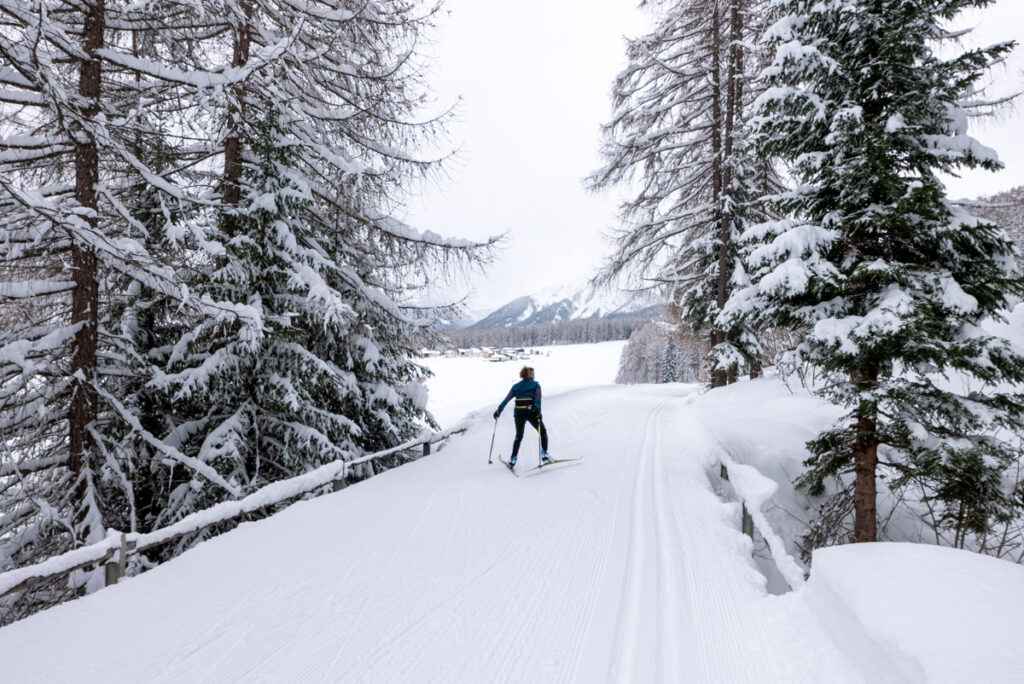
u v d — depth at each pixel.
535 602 3.53
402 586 3.79
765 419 9.82
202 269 7.74
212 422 8.32
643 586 3.75
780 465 8.05
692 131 16.09
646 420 12.09
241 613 3.40
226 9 6.93
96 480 6.86
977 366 4.38
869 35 5.33
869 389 4.77
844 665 2.56
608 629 3.18
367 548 4.54
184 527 4.50
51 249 6.37
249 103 8.16
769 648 2.92
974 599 2.30
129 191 8.31
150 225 8.44
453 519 5.30
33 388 6.42
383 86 8.92
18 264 6.35
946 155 5.06
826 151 5.78
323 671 2.76
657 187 17.48
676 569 4.04
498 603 3.52
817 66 5.45
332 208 9.70
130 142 7.75
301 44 8.48
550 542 4.64
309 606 3.49
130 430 7.84
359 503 5.91
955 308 4.44
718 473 7.55
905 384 4.82
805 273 4.93
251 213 7.79
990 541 6.19
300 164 9.26
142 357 7.55
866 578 2.79
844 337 4.65
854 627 2.63
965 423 4.79
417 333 10.28
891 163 5.32
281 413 8.52
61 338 6.31
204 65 8.54
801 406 10.08
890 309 4.53
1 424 6.21
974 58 4.76
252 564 4.21
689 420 11.25
